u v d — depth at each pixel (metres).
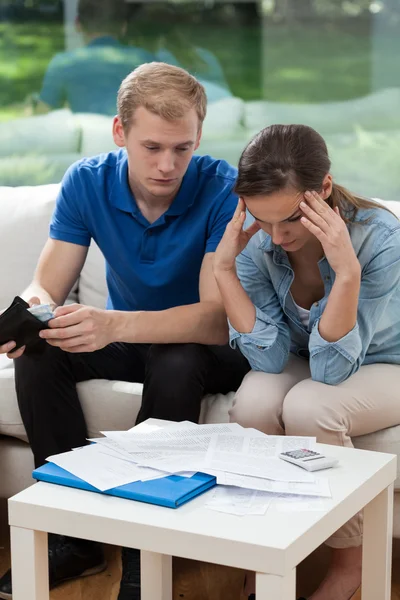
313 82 4.29
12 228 3.09
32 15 4.29
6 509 2.93
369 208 2.33
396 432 2.30
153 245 2.61
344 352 2.22
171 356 2.40
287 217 2.13
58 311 2.35
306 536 1.56
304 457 1.83
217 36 4.31
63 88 4.31
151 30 4.33
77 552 2.46
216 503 1.67
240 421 2.31
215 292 2.52
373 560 1.95
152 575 2.11
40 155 4.29
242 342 2.38
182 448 1.90
